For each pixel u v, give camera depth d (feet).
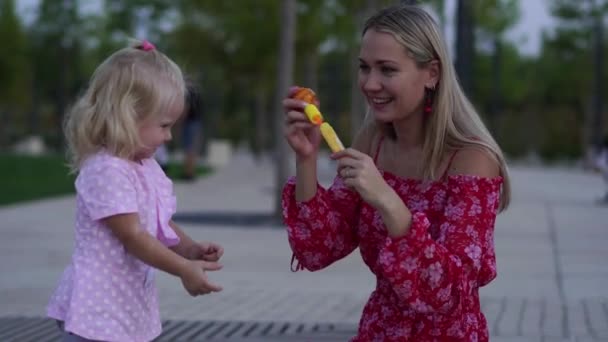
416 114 10.29
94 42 191.21
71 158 11.02
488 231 9.73
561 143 192.85
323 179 74.69
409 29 9.86
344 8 76.07
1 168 86.22
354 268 29.04
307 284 26.07
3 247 33.37
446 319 9.87
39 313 21.88
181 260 10.27
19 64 180.86
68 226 40.16
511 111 202.49
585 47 165.37
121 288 10.49
